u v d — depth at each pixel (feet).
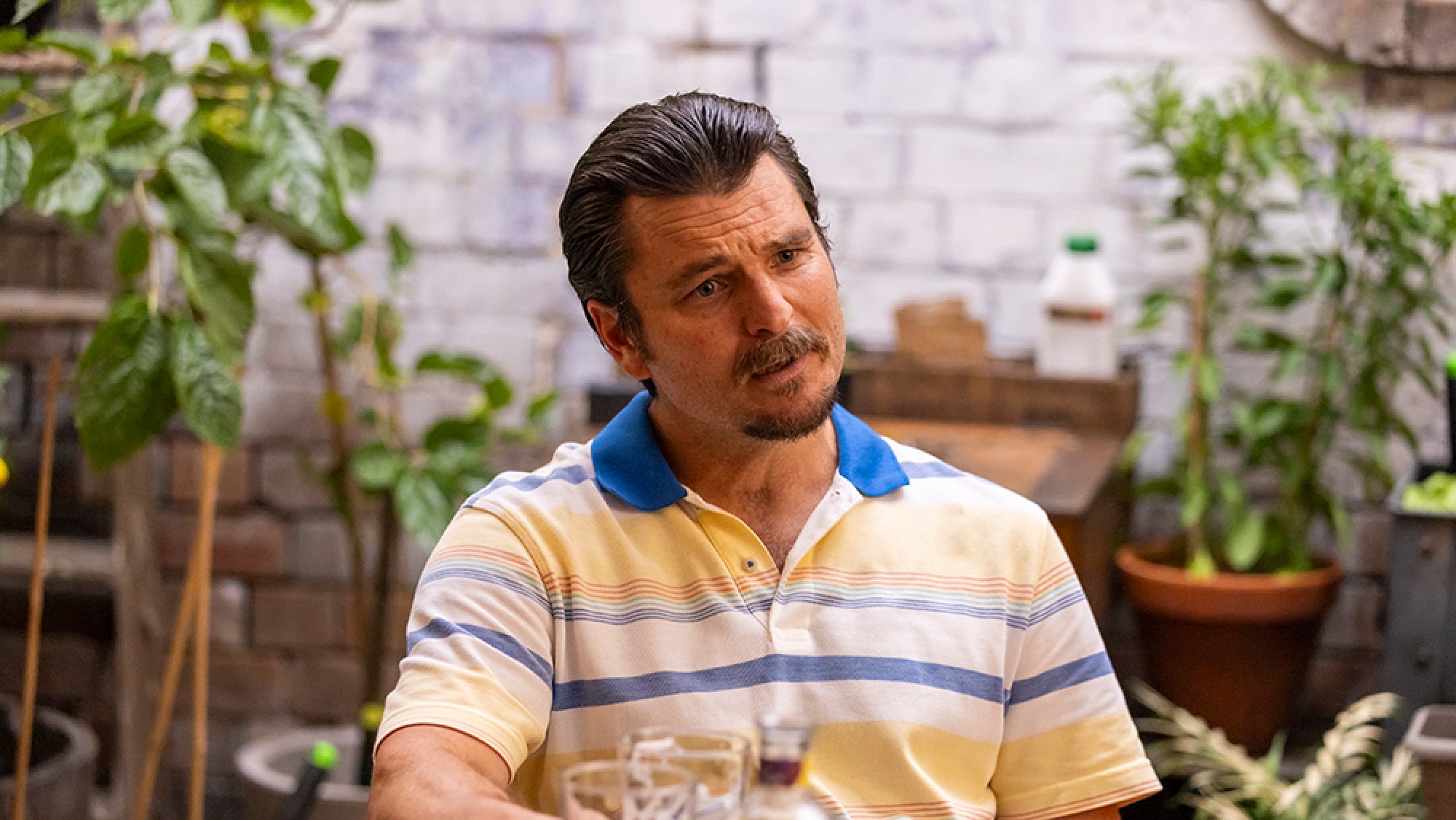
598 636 9.14
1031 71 21.99
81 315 19.61
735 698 9.05
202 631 16.84
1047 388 20.86
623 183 8.82
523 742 8.77
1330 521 21.91
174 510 24.04
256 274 20.51
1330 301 21.26
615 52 22.74
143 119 14.61
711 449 9.46
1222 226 21.65
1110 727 9.49
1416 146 21.16
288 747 20.81
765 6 22.40
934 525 9.64
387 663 23.82
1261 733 20.35
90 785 18.80
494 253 23.31
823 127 22.52
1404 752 15.87
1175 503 22.49
